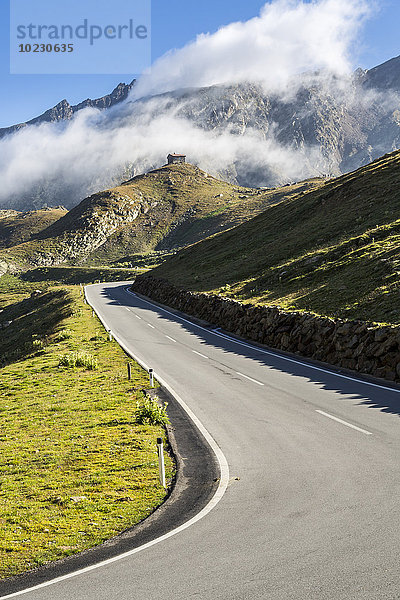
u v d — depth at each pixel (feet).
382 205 183.11
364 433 46.98
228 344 116.98
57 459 46.91
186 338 128.67
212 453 45.03
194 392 70.90
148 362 97.19
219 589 22.48
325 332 92.07
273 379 77.25
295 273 150.20
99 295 269.23
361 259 131.54
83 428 57.36
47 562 27.37
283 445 45.47
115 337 133.08
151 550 27.40
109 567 25.84
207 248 276.82
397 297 92.53
